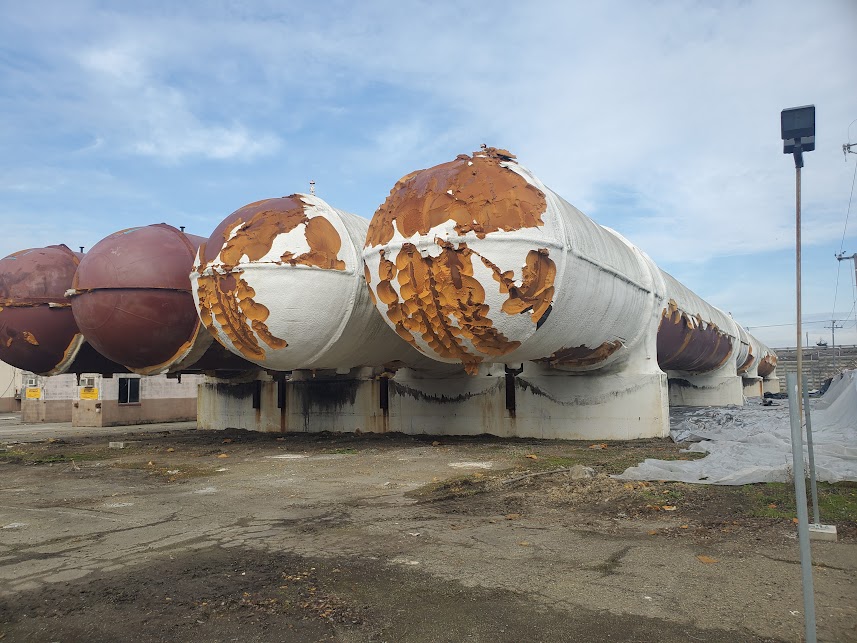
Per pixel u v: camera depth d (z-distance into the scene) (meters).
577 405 14.48
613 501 7.41
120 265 13.14
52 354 15.10
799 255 5.48
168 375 15.27
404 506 7.47
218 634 3.96
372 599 4.44
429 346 10.84
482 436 15.39
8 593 4.76
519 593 4.49
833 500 7.18
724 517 6.54
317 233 12.39
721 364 25.89
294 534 6.22
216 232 12.53
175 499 8.21
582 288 10.91
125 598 4.57
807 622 3.18
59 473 11.02
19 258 14.94
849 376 20.44
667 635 3.79
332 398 17.56
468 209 9.88
